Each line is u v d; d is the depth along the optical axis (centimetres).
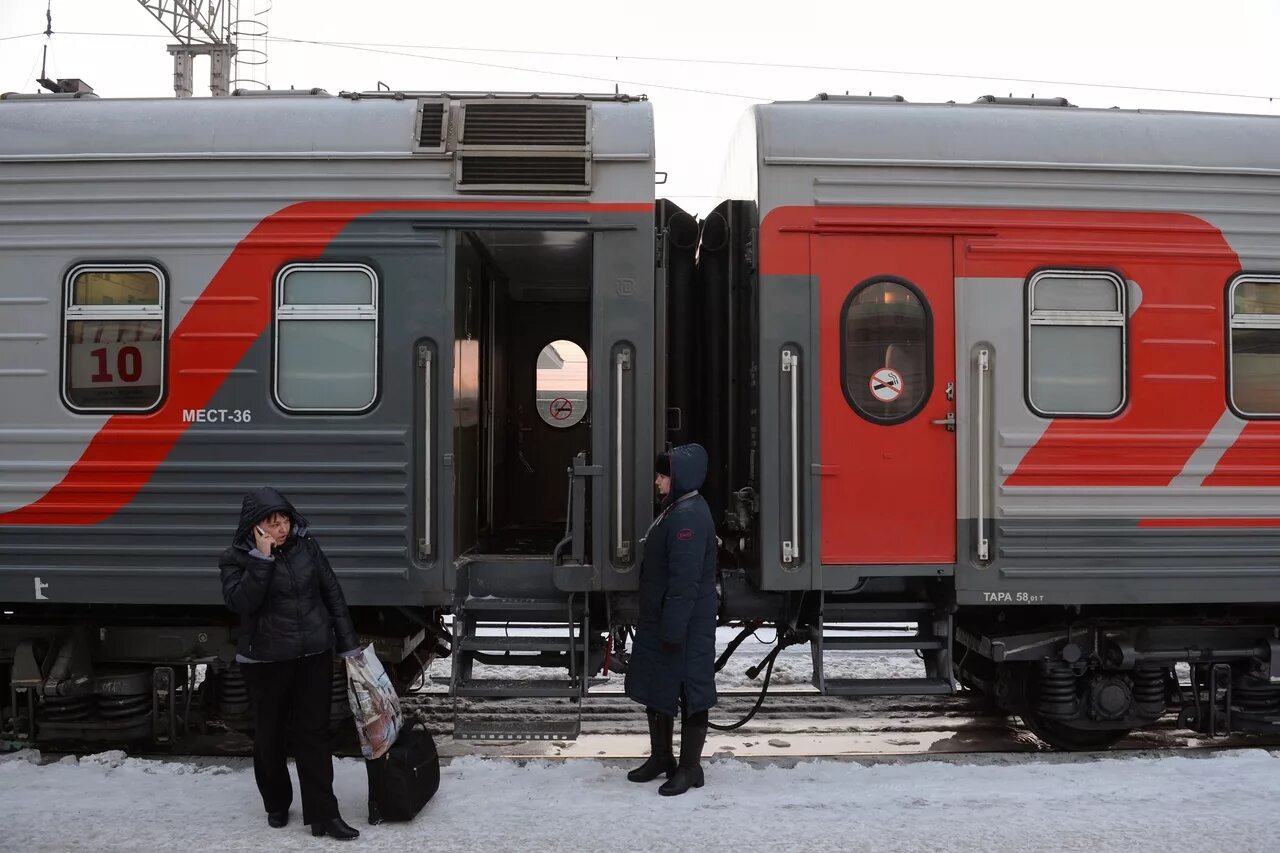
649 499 497
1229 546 516
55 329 505
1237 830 416
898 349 507
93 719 540
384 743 414
